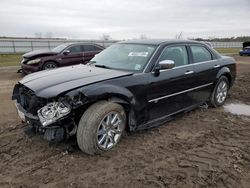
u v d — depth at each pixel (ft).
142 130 15.26
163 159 11.97
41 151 12.49
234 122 17.02
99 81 12.30
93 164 11.44
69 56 38.65
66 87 11.60
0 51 113.09
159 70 14.53
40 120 11.35
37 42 122.21
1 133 14.57
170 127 15.88
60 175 10.64
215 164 11.59
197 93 17.85
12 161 11.62
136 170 11.03
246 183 10.28
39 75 14.10
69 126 11.67
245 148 13.24
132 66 14.58
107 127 12.28
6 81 33.17
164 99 15.14
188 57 17.10
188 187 9.95
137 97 13.44
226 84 20.72
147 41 16.38
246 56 86.94
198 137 14.48
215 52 20.10
